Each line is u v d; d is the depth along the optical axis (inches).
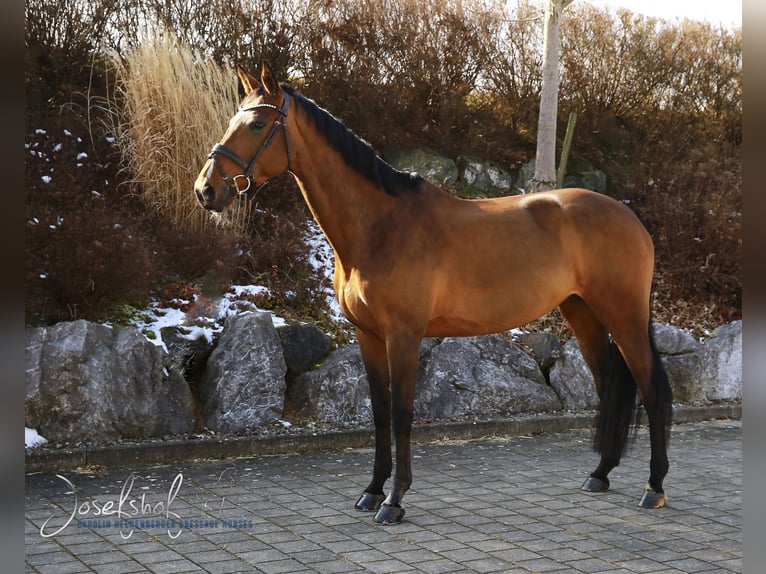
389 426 166.4
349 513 161.3
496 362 254.8
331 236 161.3
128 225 260.5
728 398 281.3
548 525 154.2
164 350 224.7
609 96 401.4
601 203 175.0
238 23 331.3
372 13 351.3
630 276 171.0
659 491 167.9
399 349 157.0
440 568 130.1
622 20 400.5
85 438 205.0
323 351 246.5
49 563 131.1
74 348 207.6
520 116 386.9
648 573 128.5
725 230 329.1
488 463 205.2
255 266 282.4
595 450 180.9
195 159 271.9
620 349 174.2
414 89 362.3
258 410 224.5
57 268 231.9
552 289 168.9
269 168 154.7
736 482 188.2
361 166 158.4
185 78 275.0
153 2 323.3
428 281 157.9
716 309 322.3
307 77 347.6
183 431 217.5
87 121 297.9
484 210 169.2
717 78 410.3
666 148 392.8
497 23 378.0
